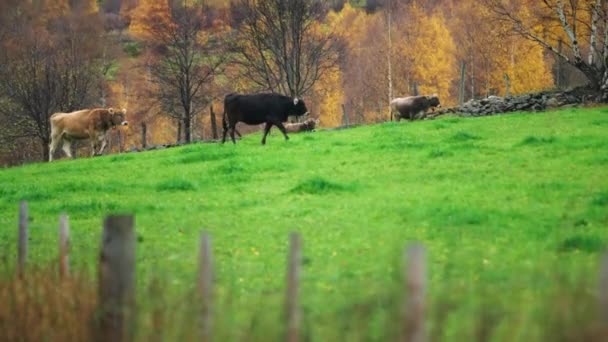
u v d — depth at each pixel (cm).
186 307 954
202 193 2411
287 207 2045
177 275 1410
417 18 9412
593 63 5062
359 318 921
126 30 14738
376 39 10675
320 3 7481
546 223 1642
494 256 1406
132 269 853
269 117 3847
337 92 10012
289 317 726
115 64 11812
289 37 6975
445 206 1869
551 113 4203
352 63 10981
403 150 3062
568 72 9188
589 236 1463
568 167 2372
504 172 2367
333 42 8112
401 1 11681
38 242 1855
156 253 1623
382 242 1576
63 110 6794
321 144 3538
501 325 959
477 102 4984
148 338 883
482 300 895
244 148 3616
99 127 5041
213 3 10369
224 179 2648
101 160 4009
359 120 10894
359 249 1533
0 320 993
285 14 6788
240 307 1152
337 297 1184
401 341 641
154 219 2020
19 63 7294
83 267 1216
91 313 916
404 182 2327
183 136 10938
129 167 3441
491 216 1733
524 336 912
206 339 827
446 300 993
